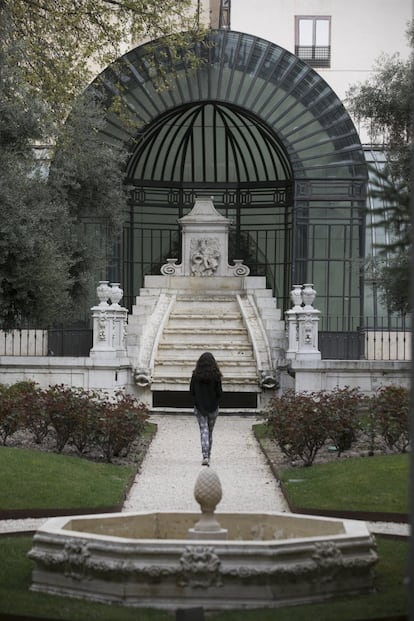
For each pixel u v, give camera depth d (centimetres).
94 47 2927
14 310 2397
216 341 3359
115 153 3167
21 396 2300
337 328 3550
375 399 2241
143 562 1122
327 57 4631
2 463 1917
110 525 1290
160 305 3562
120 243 3538
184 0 3066
